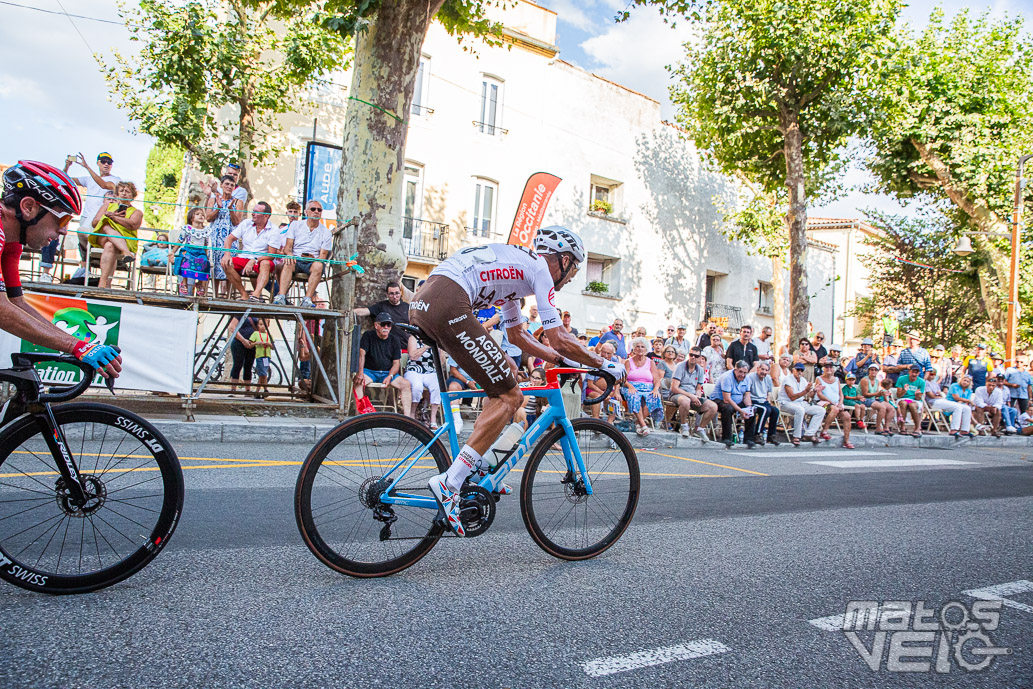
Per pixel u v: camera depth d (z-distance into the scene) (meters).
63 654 2.26
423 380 8.72
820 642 2.80
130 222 8.33
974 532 5.01
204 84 14.21
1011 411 16.30
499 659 2.44
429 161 18.47
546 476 3.63
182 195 14.78
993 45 23.08
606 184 22.72
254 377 11.34
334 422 8.45
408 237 18.23
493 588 3.18
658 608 3.05
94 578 2.80
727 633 2.83
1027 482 8.09
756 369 10.99
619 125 22.50
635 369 10.06
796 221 18.80
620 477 3.91
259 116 15.38
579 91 21.42
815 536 4.60
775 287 23.69
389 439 3.27
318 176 14.73
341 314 8.93
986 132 22.72
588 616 2.91
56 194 2.75
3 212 2.69
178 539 3.61
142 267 8.96
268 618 2.66
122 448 2.88
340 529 3.17
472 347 3.21
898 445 13.25
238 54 13.98
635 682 2.34
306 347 10.39
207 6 13.95
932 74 22.88
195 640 2.42
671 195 24.00
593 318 22.12
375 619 2.72
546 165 20.77
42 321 2.74
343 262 8.82
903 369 14.65
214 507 4.35
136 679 2.13
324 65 15.02
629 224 22.83
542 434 3.65
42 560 2.75
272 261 8.83
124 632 2.45
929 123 22.98
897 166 24.66
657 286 23.67
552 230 3.60
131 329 7.61
